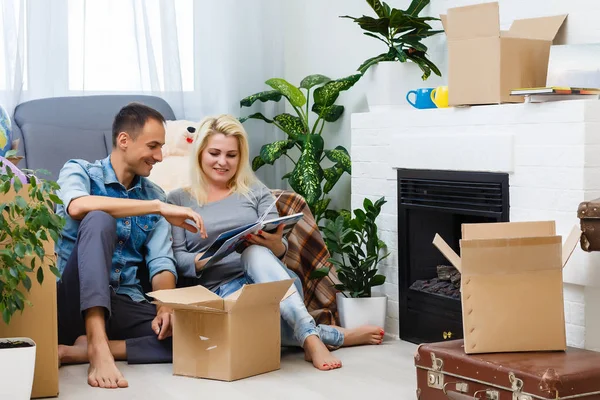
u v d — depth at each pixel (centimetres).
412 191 302
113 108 372
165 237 284
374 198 323
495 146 263
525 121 254
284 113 410
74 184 270
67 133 355
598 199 227
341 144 398
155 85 407
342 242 317
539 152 250
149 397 229
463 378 207
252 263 270
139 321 277
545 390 187
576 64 260
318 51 413
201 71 421
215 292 284
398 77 321
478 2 314
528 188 254
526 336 211
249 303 246
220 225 286
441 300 287
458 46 275
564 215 243
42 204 211
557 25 277
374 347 294
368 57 378
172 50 410
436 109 290
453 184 283
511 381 194
